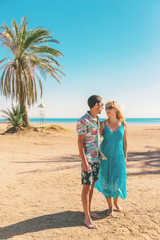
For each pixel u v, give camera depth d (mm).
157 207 3230
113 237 2412
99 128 2855
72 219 2881
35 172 5449
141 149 9273
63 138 14102
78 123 2715
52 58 17656
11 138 14133
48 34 17281
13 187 4262
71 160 7004
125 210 3148
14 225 2707
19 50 17094
